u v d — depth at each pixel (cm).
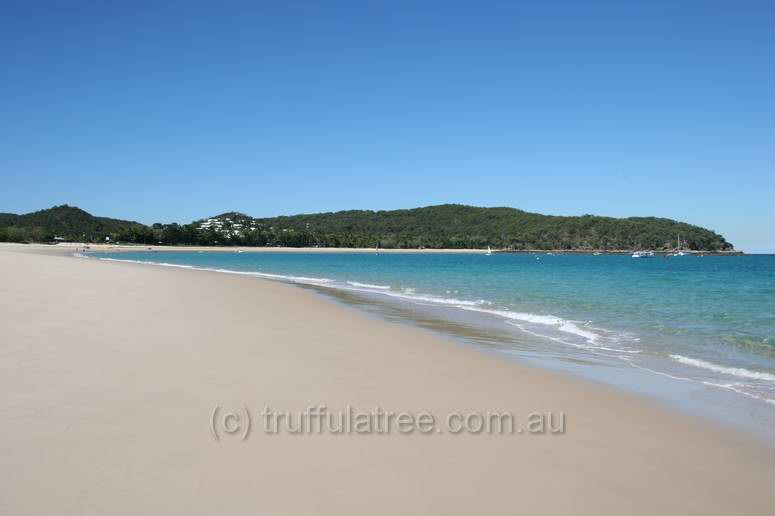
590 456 452
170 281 2225
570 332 1221
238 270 4647
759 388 725
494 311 1608
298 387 613
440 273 4309
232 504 330
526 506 350
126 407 503
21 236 14925
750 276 3781
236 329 1005
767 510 367
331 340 952
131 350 754
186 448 413
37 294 1403
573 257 12331
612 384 733
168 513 314
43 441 412
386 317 1417
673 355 964
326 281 3108
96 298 1379
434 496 357
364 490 360
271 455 411
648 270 4962
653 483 403
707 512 360
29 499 324
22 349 729
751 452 482
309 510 328
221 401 540
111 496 332
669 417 583
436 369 760
